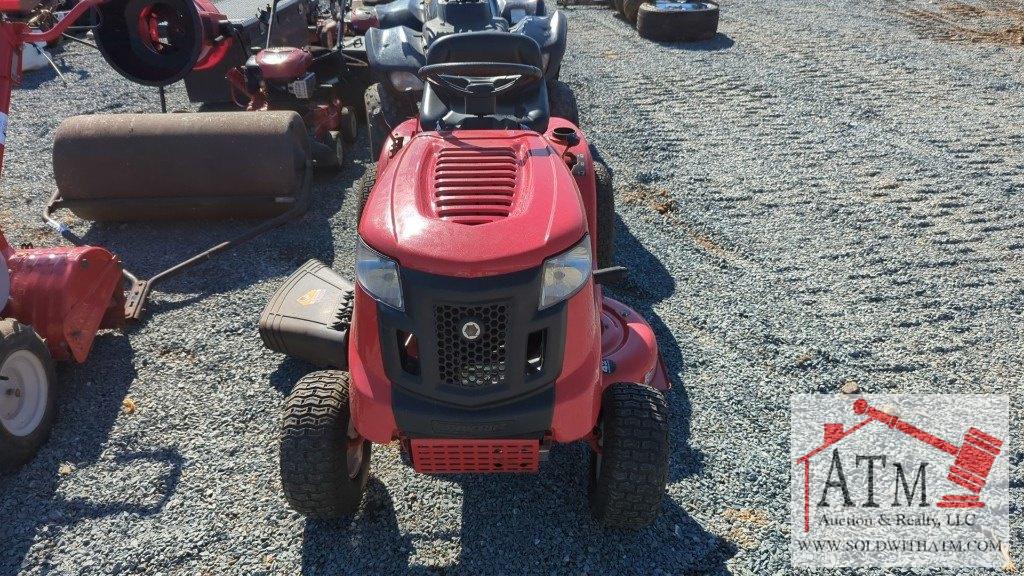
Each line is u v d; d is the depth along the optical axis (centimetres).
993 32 1055
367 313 261
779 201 589
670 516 317
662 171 648
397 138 390
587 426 273
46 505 329
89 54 1045
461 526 316
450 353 258
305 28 841
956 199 586
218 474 344
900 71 896
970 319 442
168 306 476
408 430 267
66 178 541
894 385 390
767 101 811
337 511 302
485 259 246
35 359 360
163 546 309
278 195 559
